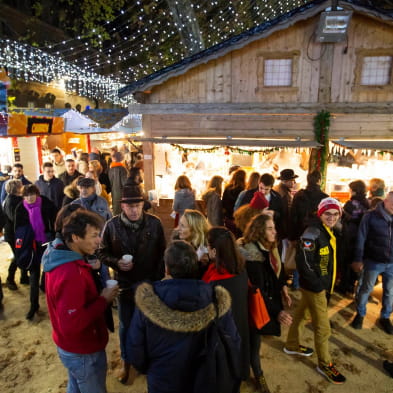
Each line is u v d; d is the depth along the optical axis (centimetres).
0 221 525
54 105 2038
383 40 590
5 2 1683
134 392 332
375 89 607
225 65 645
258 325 284
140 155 1105
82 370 238
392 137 620
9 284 535
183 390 200
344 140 632
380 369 363
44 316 461
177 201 567
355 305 491
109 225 325
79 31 2178
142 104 677
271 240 300
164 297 196
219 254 254
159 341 197
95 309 225
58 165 838
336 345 402
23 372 358
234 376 221
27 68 1675
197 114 669
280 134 652
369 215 414
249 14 1653
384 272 420
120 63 2431
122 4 1809
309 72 621
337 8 557
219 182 593
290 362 373
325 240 339
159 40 1947
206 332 199
